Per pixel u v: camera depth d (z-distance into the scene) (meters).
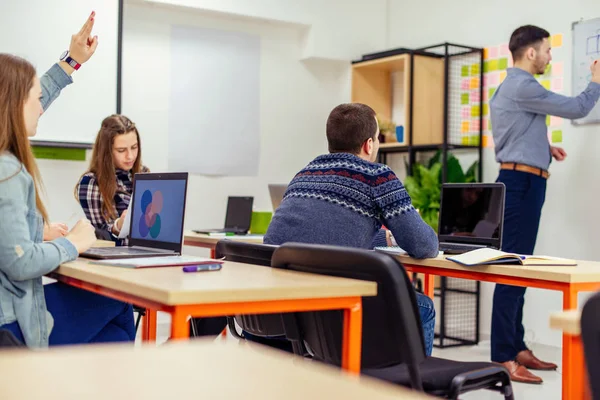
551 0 4.35
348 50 5.48
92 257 2.09
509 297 3.59
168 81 4.94
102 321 2.19
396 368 1.87
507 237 3.76
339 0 5.44
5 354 0.60
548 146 3.83
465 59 4.89
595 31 4.09
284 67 5.42
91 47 2.63
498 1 4.69
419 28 5.35
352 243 2.24
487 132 4.73
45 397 0.46
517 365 3.59
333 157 2.36
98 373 0.53
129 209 2.53
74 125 4.35
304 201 2.29
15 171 1.84
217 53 5.12
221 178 5.17
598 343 0.78
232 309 1.43
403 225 2.23
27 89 1.93
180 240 2.18
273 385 0.51
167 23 4.93
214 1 4.91
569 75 4.23
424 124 4.99
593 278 2.03
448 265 2.29
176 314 1.37
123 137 3.38
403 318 1.58
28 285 1.88
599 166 4.04
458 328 4.78
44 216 1.99
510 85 3.80
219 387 0.50
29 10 4.23
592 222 4.07
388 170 2.30
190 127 5.02
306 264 1.75
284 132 5.43
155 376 0.53
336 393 0.49
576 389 1.93
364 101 5.46
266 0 5.12
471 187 2.99
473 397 3.26
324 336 1.75
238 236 3.94
